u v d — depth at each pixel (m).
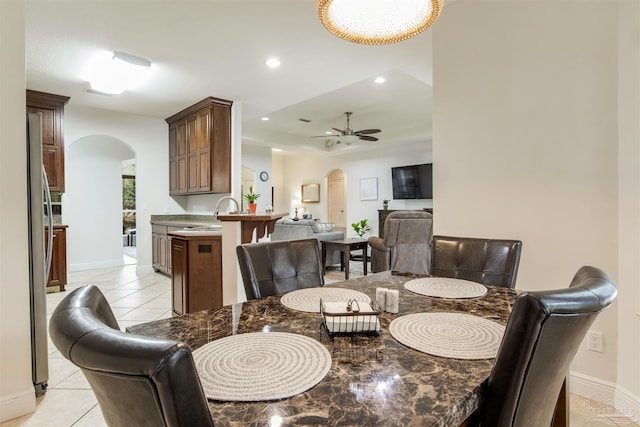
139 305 3.85
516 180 2.27
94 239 6.27
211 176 4.73
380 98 5.57
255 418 0.61
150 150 5.91
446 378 0.76
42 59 3.47
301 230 5.88
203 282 3.11
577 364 2.04
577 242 2.03
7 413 1.79
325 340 0.97
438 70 2.70
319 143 9.09
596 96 1.94
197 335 1.01
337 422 0.60
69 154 5.60
